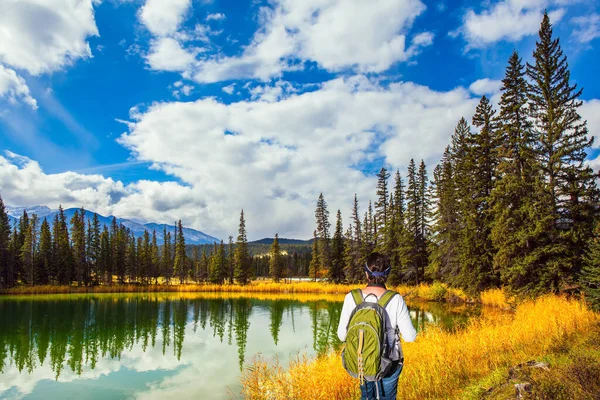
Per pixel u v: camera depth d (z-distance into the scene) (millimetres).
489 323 13711
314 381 8266
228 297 55562
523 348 9039
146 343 23016
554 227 22781
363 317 2920
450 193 39031
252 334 24562
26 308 41406
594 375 5344
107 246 82062
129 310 39156
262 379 9734
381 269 3154
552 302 16406
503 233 24828
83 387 14930
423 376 7207
